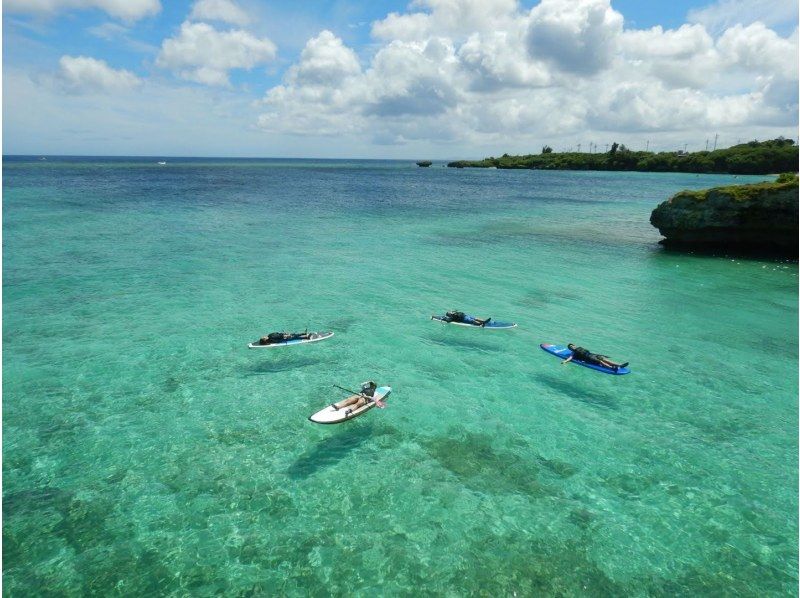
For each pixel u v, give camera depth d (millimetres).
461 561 11531
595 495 13930
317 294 31609
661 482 14531
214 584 10734
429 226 59625
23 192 82250
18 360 21125
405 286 34031
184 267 36969
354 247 46125
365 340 24594
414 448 15930
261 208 70750
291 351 23016
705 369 22203
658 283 36375
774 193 43469
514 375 21312
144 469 14477
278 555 11555
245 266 37844
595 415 18219
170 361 21547
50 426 16469
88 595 10398
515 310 29734
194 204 72688
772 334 26547
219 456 15180
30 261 37281
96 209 64375
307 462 15055
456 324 27016
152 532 12148
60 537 11883
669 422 17828
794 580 11203
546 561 11609
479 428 17188
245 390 19297
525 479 14547
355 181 140250
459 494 13828
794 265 42875
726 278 38156
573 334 26125
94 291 30656
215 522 12523
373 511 13078
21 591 10398
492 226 61312
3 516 12461
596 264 42062
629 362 22828
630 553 11898
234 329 25375
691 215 47000
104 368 20672
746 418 18156
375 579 10984
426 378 20859
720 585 11055
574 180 168625
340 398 18875
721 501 13758
